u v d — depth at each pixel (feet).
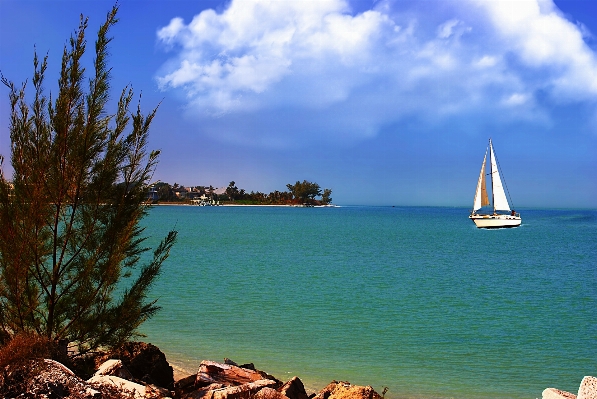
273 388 35.14
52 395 25.09
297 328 67.87
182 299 89.10
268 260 165.48
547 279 128.06
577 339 63.98
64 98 34.47
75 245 34.68
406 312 81.05
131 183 36.04
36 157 33.78
